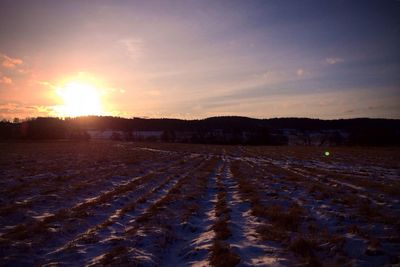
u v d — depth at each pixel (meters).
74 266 7.88
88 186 19.52
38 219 12.27
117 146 81.50
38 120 127.94
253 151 74.19
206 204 16.02
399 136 110.00
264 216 12.48
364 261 7.73
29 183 19.83
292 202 14.85
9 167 28.30
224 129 171.62
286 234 9.89
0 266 7.71
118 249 8.73
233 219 12.35
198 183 22.25
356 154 57.56
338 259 7.83
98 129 199.50
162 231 10.54
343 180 22.73
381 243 8.88
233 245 9.01
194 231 11.33
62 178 22.30
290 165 38.25
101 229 10.83
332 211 12.77
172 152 64.62
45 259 8.41
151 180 23.55
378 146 98.12
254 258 8.12
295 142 138.25
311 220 11.59
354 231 9.90
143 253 8.61
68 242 9.78
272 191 18.05
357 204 13.82
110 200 15.59
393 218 11.25
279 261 7.80
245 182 22.20
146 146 86.69
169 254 9.20
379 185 18.97
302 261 7.77
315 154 60.16
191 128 184.50
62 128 131.62
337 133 125.75
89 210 13.52
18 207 13.34
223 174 29.25
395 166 35.19
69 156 43.97
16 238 9.62
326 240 9.19
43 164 32.06
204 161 45.59
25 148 63.84
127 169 30.17
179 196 17.00
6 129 121.38
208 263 7.83
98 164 33.84
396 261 7.67
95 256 8.55
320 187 18.70
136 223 11.80
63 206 14.75
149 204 15.48
